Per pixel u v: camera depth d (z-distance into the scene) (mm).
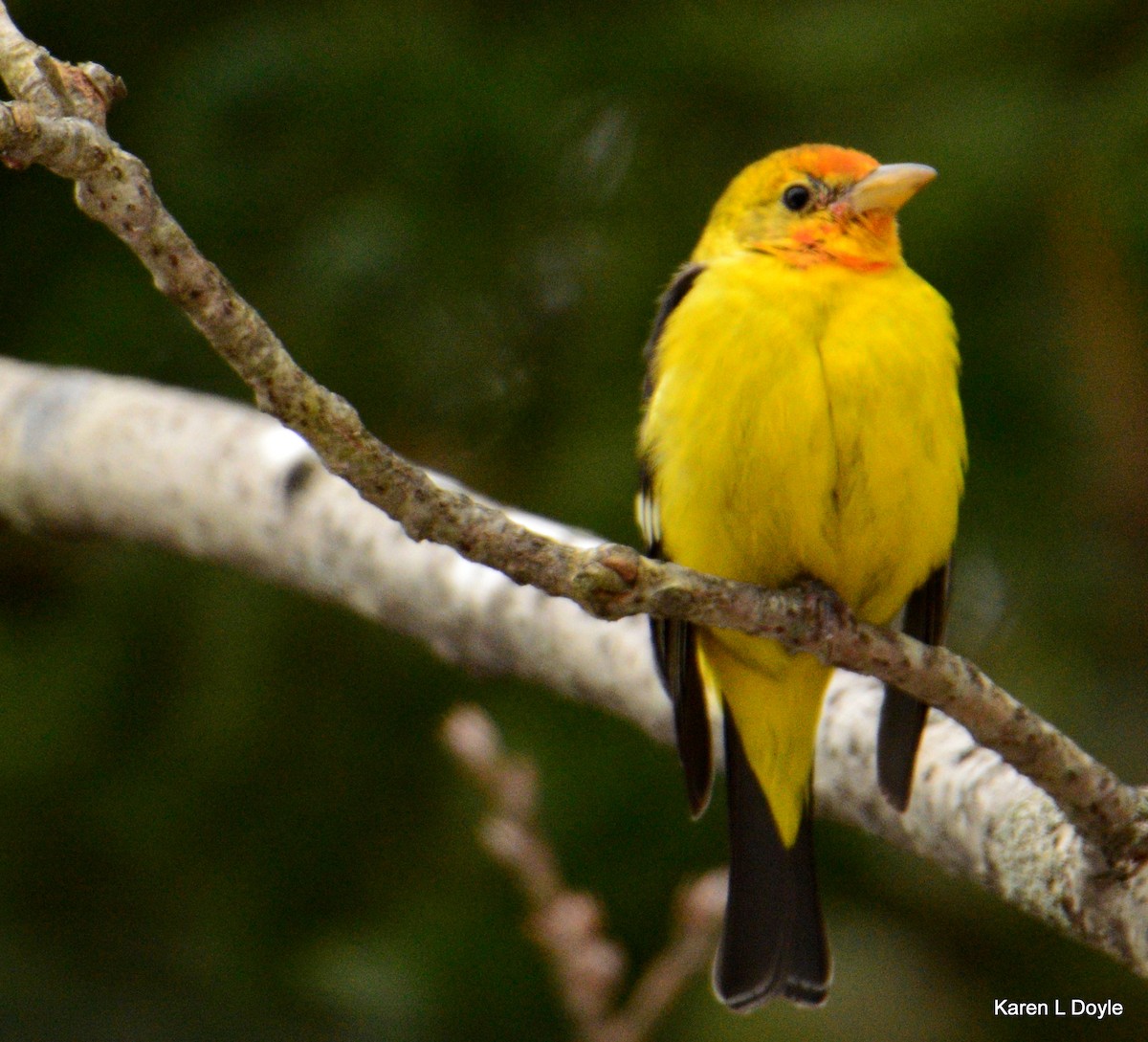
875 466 7102
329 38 10922
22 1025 9703
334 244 10906
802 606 6000
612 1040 7664
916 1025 10156
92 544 11289
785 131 10859
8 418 9359
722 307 7258
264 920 10680
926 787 6832
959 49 10555
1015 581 10680
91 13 11172
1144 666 10648
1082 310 10422
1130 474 10586
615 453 10594
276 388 5430
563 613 7934
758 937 7590
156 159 11031
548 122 10820
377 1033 10016
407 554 8227
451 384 11469
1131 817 5898
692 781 7445
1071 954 10570
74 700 10719
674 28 10766
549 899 7859
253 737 10781
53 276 11250
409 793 10867
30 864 10695
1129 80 10195
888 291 7340
